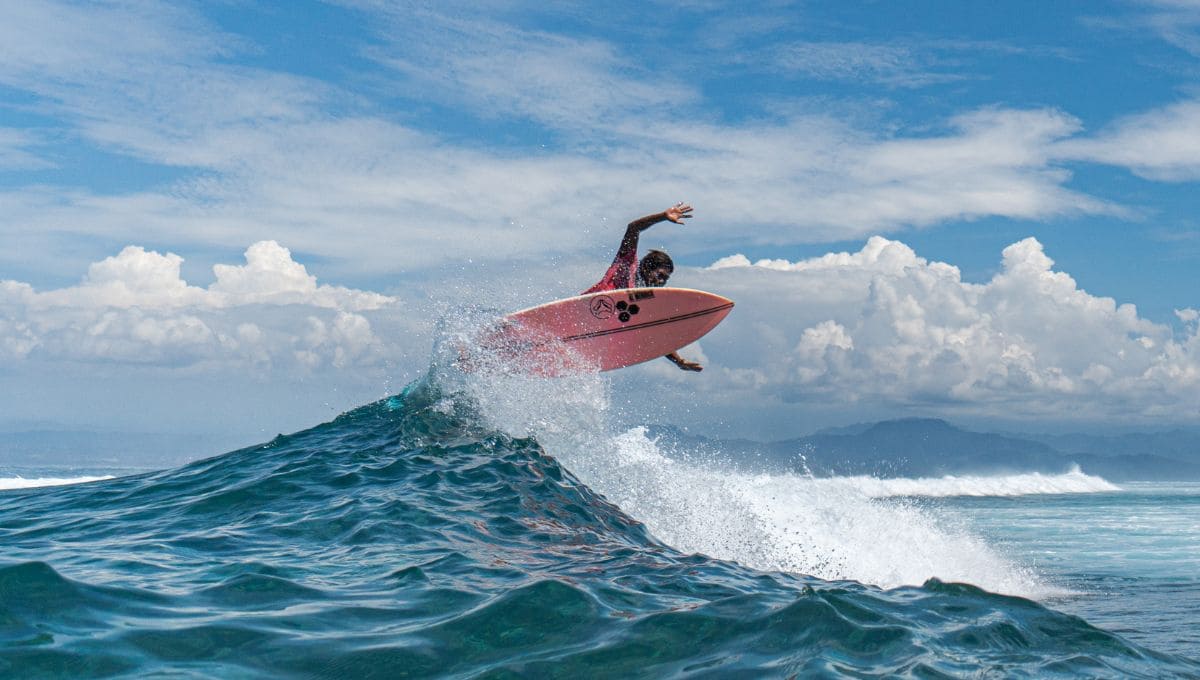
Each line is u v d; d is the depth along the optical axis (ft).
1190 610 23.38
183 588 13.08
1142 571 32.63
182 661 9.55
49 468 164.66
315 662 9.71
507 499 22.54
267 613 11.61
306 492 23.16
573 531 20.01
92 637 10.16
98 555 16.19
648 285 36.11
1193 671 10.09
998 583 28.55
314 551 16.58
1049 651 10.36
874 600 12.30
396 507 20.66
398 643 10.38
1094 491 140.15
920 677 8.99
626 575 14.82
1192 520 61.26
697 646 10.20
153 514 21.49
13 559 14.65
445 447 28.94
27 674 8.93
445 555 16.20
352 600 12.50
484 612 11.62
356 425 32.73
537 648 10.28
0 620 10.55
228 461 28.89
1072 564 34.32
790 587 14.43
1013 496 117.19
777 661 9.52
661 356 35.50
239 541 17.61
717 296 35.91
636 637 10.57
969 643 10.41
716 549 24.57
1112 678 9.46
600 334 35.19
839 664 9.32
